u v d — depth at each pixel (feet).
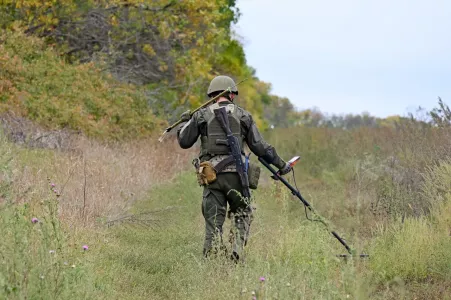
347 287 37.63
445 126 85.56
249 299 40.16
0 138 63.00
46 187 64.64
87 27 166.61
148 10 172.14
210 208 51.62
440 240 55.47
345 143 145.48
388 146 107.34
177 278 48.14
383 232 60.54
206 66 184.75
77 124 117.29
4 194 42.88
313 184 116.26
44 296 34.42
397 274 50.21
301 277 42.16
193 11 176.86
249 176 51.70
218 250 48.26
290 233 54.39
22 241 36.52
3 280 32.81
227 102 52.24
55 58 138.00
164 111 176.24
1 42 133.18
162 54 177.99
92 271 43.21
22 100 114.42
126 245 59.52
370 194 81.25
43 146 99.14
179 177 109.40
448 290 47.62
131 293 45.29
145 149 119.85
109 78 150.00
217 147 51.26
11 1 149.28
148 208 77.61
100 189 73.00
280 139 176.96
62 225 52.70
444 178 71.36
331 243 52.70
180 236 63.77
